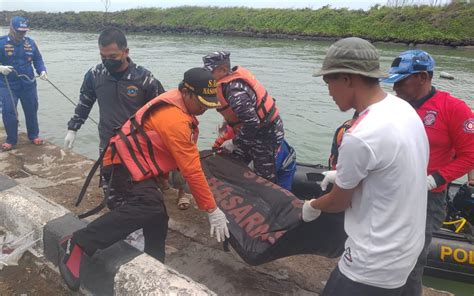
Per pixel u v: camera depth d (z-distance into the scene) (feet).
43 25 161.27
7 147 21.02
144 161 8.99
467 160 8.55
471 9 96.58
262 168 13.65
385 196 6.09
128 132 9.12
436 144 8.94
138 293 8.18
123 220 8.85
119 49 11.78
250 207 10.82
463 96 44.09
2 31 132.98
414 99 9.12
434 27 95.35
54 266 10.55
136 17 147.74
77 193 16.11
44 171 18.40
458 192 16.10
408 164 5.93
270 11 126.62
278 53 80.02
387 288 6.49
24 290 9.89
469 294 14.62
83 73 56.24
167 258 11.82
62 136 31.50
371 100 6.24
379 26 102.63
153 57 73.46
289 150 15.05
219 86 12.78
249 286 10.74
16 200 11.82
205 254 12.05
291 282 10.94
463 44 90.33
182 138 8.53
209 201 8.99
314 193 18.22
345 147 6.03
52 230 10.41
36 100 21.83
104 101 12.46
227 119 13.57
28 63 21.07
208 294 7.83
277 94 44.80
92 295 9.47
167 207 14.89
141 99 12.50
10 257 10.66
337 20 109.40
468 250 14.48
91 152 28.53
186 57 73.77
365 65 6.04
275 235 9.79
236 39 112.27
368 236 6.34
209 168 12.44
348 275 6.67
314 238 9.34
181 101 8.84
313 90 46.75
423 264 8.27
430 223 8.95
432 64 8.84
